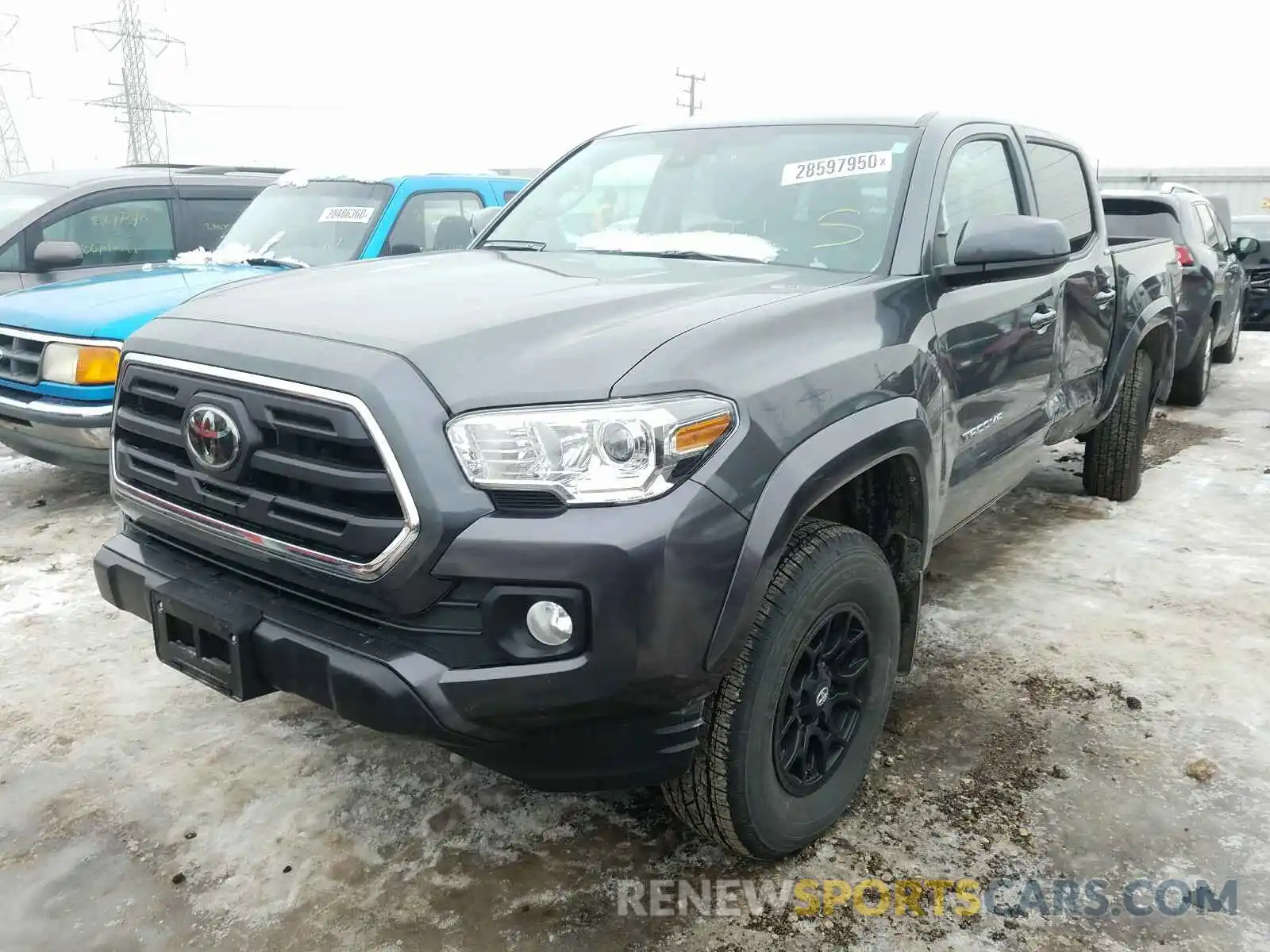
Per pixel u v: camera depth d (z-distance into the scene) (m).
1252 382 9.23
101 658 3.45
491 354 1.97
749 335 2.13
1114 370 4.43
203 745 2.92
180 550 2.40
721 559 1.91
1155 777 2.77
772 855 2.37
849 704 2.53
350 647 1.97
